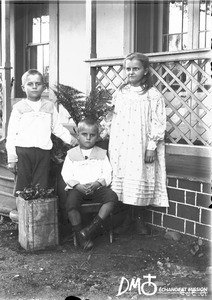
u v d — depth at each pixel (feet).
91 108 16.74
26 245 14.98
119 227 16.53
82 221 15.96
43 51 32.30
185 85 16.37
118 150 15.64
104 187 15.34
